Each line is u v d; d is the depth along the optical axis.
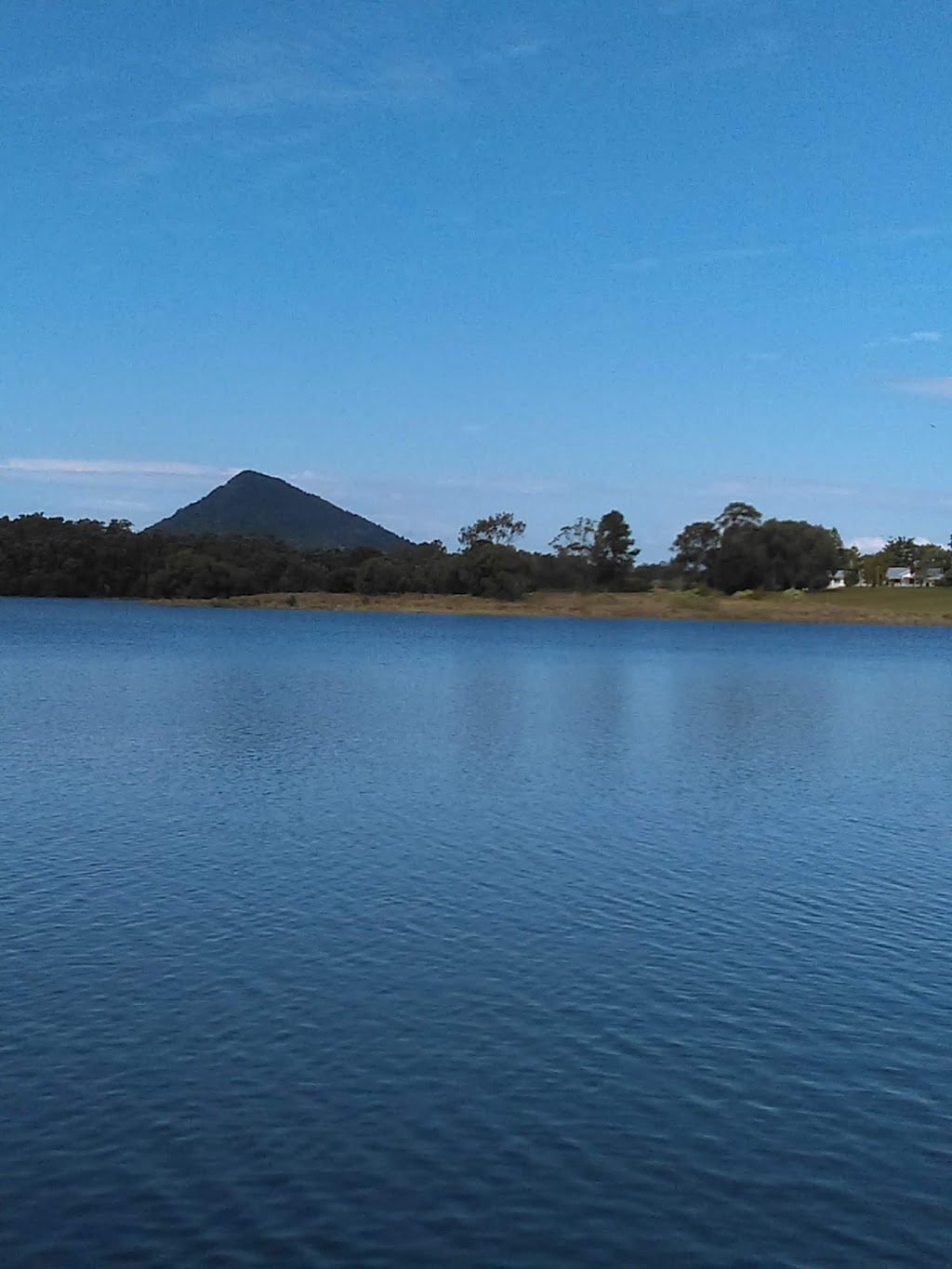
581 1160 13.02
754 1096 14.58
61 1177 12.47
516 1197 12.31
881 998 17.84
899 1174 12.93
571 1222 11.93
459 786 34.66
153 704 57.34
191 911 21.36
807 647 136.25
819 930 21.06
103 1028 16.09
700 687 75.00
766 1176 12.82
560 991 17.83
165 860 25.02
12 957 18.83
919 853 27.02
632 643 138.00
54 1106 13.91
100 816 29.36
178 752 40.34
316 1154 13.01
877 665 103.25
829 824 30.20
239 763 38.00
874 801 33.50
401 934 20.31
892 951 19.95
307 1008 16.94
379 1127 13.59
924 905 22.64
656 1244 11.63
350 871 24.39
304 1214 11.93
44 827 28.00
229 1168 12.70
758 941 20.38
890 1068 15.44
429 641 133.12
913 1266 11.38
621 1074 15.09
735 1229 11.89
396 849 26.45
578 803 32.34
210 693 63.91
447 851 26.38
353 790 33.53
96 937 19.86
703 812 31.53
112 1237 11.50
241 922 20.80
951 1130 13.90
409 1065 15.16
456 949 19.61
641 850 26.89
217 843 26.61
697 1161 13.08
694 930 20.94
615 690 71.56
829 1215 12.16
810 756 42.88
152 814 29.64
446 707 58.81
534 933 20.53
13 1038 15.76
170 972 18.28
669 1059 15.55
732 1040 16.17
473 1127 13.65
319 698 61.78
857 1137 13.67
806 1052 15.85
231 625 163.12
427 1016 16.73
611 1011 17.12
